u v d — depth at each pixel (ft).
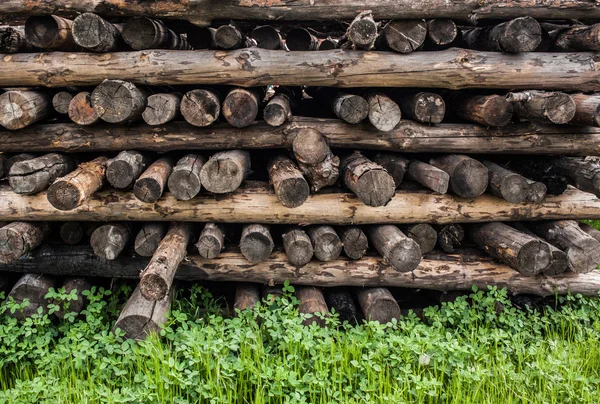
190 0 12.25
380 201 12.57
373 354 11.66
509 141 13.65
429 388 11.12
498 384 11.60
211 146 13.42
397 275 14.02
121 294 14.34
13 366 12.12
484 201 13.97
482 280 14.29
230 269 13.85
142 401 10.44
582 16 12.75
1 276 14.40
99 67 12.70
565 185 13.89
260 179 15.55
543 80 13.01
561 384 11.43
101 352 12.12
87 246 13.99
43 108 13.15
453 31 12.82
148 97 12.73
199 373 11.16
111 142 13.28
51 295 12.71
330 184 13.55
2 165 13.52
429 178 12.97
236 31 12.65
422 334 13.09
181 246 12.86
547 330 13.83
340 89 15.53
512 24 12.39
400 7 12.35
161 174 12.66
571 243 13.92
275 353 12.30
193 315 13.69
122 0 12.30
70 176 11.76
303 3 12.48
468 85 13.06
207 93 12.50
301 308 13.46
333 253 13.57
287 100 14.05
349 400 10.66
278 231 14.94
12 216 13.14
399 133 13.46
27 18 13.47
